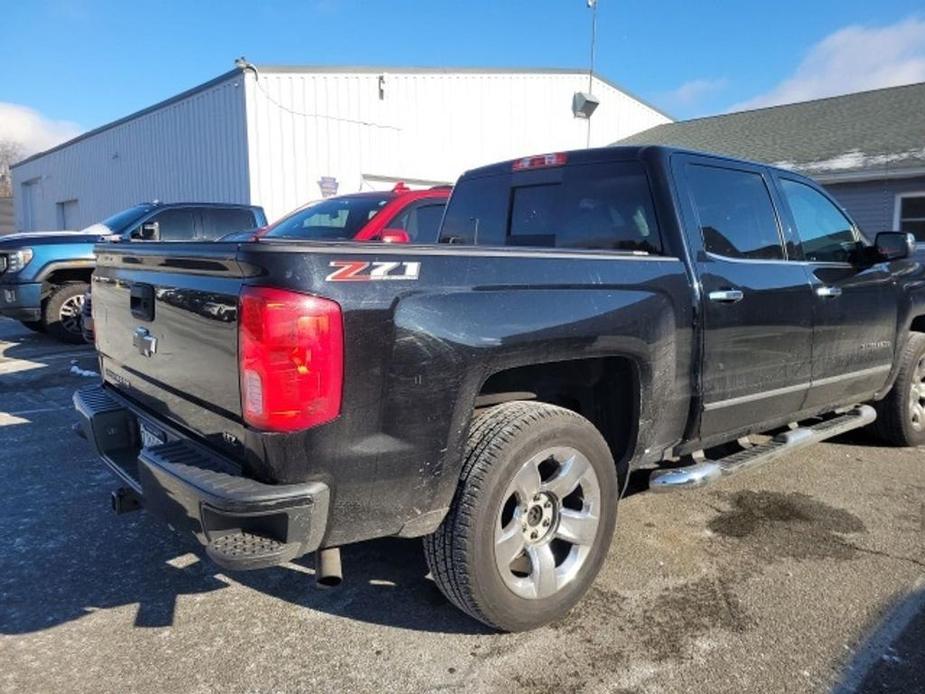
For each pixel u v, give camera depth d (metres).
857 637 2.83
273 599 3.13
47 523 3.90
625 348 2.98
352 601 3.11
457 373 2.50
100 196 24.69
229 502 2.21
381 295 2.35
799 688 2.53
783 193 4.12
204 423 2.57
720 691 2.52
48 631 2.87
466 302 2.54
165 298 2.73
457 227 4.58
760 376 3.70
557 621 2.95
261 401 2.22
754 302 3.60
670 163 3.49
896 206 14.28
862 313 4.46
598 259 2.99
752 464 3.69
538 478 2.79
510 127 20.75
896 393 5.10
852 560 3.49
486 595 2.68
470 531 2.61
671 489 3.35
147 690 2.51
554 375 3.12
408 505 2.50
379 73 17.78
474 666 2.65
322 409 2.24
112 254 3.18
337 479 2.31
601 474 3.01
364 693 2.50
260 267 2.23
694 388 3.35
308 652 2.73
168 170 19.67
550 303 2.75
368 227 6.50
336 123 17.25
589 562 3.01
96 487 4.45
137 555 3.54
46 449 5.22
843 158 14.84
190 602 3.10
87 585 3.24
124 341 3.18
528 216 4.13
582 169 3.83
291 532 2.25
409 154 18.67
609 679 2.58
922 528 3.87
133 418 3.18
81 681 2.55
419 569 3.40
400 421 2.40
